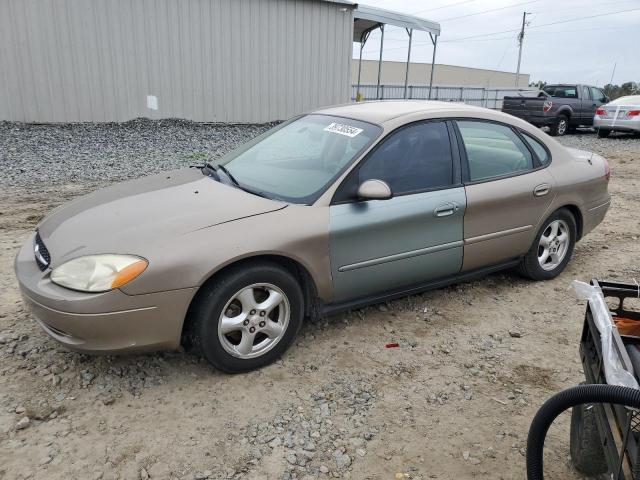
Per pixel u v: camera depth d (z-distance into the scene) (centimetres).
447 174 406
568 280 509
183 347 346
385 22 1736
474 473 265
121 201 359
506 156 450
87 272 292
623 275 525
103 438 275
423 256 395
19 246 538
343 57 1656
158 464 260
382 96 3175
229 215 328
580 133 2081
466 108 440
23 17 1155
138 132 1250
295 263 342
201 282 302
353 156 369
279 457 268
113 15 1250
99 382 320
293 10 1510
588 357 248
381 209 367
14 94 1180
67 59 1218
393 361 359
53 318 291
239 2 1411
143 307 294
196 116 1420
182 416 295
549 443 288
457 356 370
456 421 302
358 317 416
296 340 378
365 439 285
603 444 209
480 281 499
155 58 1327
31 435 275
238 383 326
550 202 470
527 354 377
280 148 422
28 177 841
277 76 1531
